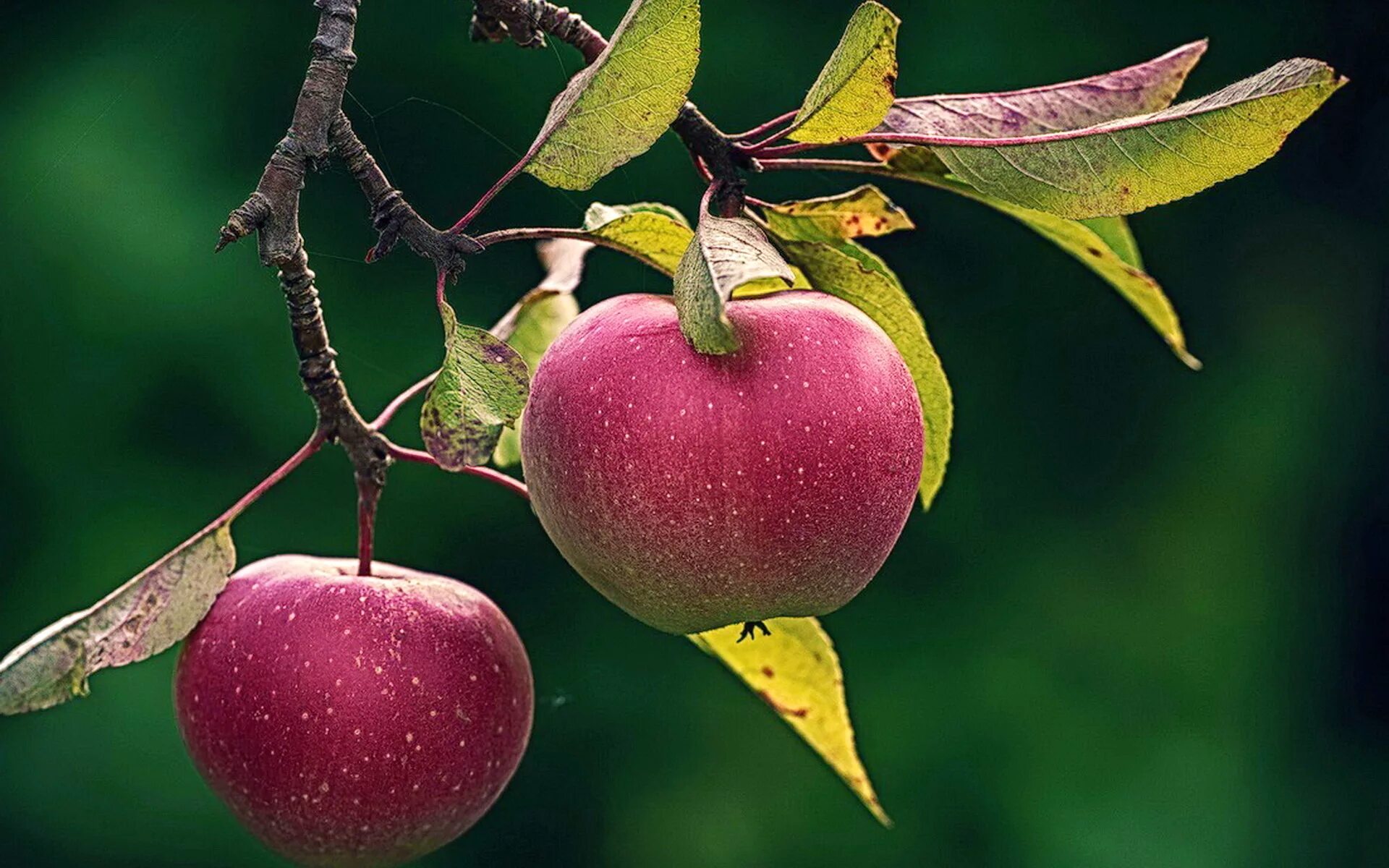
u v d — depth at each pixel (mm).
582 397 1532
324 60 1527
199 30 2975
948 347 3479
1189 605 3447
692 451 1525
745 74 3195
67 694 1558
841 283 1566
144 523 2998
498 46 2945
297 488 3082
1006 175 1541
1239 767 3359
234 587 1577
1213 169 1530
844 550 1536
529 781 3221
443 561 3209
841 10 3238
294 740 1558
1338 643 3465
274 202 1525
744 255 1502
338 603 1566
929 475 1580
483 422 1519
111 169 2920
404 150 2424
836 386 1532
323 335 1555
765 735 3297
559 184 1538
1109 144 1536
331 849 1568
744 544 1529
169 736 3033
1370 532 3484
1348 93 3641
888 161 1562
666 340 1532
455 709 1565
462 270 1537
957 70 3395
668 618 1544
